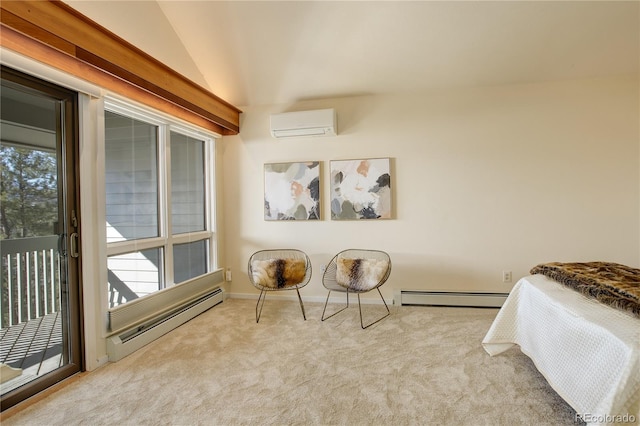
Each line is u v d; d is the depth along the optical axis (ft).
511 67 9.86
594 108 10.06
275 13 8.73
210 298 11.13
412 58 9.75
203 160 11.97
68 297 6.74
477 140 10.73
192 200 11.25
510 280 10.66
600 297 5.28
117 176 8.13
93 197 7.16
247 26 9.16
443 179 10.96
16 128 5.89
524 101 10.44
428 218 11.09
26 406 5.68
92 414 5.48
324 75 10.62
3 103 5.70
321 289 11.85
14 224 5.88
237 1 8.54
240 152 12.41
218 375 6.69
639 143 9.86
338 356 7.46
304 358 7.39
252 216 12.36
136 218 8.71
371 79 10.66
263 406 5.64
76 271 6.91
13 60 5.41
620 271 6.55
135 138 8.71
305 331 8.99
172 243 9.90
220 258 12.33
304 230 11.96
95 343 7.09
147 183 9.13
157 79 8.13
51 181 6.49
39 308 6.28
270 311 10.75
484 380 6.33
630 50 9.04
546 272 7.08
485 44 9.12
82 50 6.12
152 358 7.47
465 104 10.78
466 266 10.91
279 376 6.62
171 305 9.36
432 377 6.48
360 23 8.76
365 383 6.31
